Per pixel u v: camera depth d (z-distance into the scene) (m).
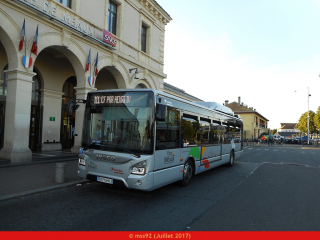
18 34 8.84
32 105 12.92
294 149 30.66
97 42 12.43
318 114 46.03
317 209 5.51
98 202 5.51
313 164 14.34
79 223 4.24
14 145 8.80
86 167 6.12
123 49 14.55
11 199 5.38
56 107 14.04
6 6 8.45
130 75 15.12
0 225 4.02
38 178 7.14
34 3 9.39
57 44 10.44
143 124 5.66
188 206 5.50
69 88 15.21
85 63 12.00
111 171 5.70
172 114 6.62
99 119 6.13
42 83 13.23
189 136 7.63
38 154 11.55
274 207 5.59
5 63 11.25
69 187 6.71
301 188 7.66
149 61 17.22
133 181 5.45
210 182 8.31
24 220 4.28
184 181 7.37
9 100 8.94
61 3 10.61
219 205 5.64
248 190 7.25
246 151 24.47
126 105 5.90
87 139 6.22
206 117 9.16
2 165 8.17
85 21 11.83
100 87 17.16
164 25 19.23
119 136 5.82
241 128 14.69
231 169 11.47
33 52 9.28
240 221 4.63
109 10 13.81
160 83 18.67
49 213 4.67
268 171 11.11
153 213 4.92
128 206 5.32
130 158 5.49
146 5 16.45
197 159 8.20
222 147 10.95
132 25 15.37
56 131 14.05
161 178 5.96
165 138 6.20
